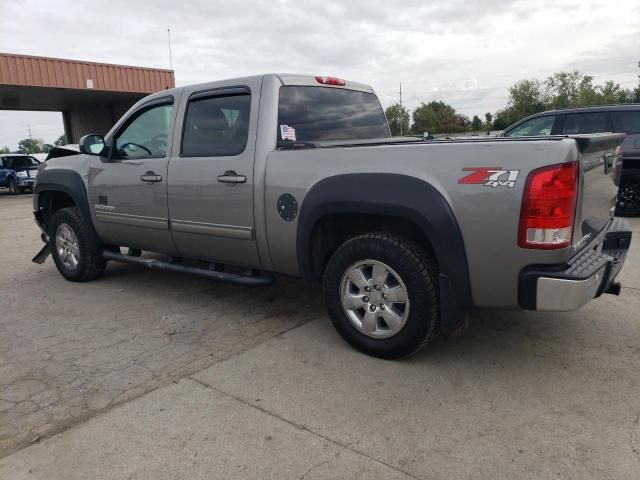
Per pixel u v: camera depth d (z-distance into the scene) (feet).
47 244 19.92
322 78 14.21
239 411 9.34
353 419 9.00
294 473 7.66
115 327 13.82
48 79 63.67
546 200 8.80
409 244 10.41
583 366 10.66
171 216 14.47
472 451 8.03
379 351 11.10
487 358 11.17
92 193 16.76
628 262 18.03
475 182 9.34
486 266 9.53
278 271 12.91
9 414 9.54
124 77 70.69
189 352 12.01
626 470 7.48
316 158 11.37
